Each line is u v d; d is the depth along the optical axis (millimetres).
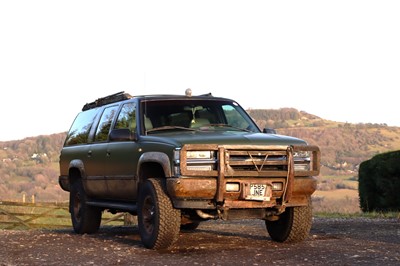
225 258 7555
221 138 8242
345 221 13055
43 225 18672
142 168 8938
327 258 7402
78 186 11328
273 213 8648
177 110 9562
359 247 8430
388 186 15531
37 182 73375
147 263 7305
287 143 8453
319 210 17453
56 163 82062
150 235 8500
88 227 11148
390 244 8758
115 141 9883
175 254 8016
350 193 55500
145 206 8688
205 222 13547
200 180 7984
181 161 7934
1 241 9750
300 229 8898
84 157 11023
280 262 7172
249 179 8125
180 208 8336
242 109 10180
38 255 8172
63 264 7395
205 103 9867
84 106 12148
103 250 8547
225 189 8016
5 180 73125
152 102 9586
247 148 8117
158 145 8484
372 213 15242
